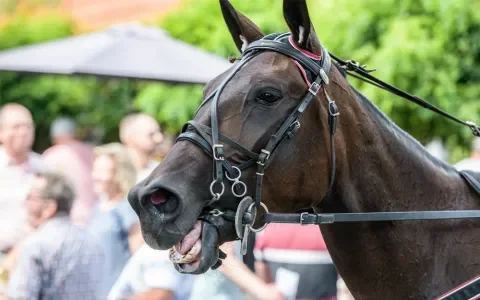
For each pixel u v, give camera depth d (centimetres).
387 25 877
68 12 1759
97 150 685
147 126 770
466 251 393
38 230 606
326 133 371
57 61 884
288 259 620
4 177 830
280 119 361
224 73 380
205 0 1130
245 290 617
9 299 591
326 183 373
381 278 391
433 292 388
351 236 387
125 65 871
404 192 394
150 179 347
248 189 355
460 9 866
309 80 369
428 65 846
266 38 382
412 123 866
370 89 846
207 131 355
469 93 872
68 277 595
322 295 620
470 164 781
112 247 646
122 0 1734
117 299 603
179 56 895
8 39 1431
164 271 598
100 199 706
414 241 389
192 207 345
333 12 912
